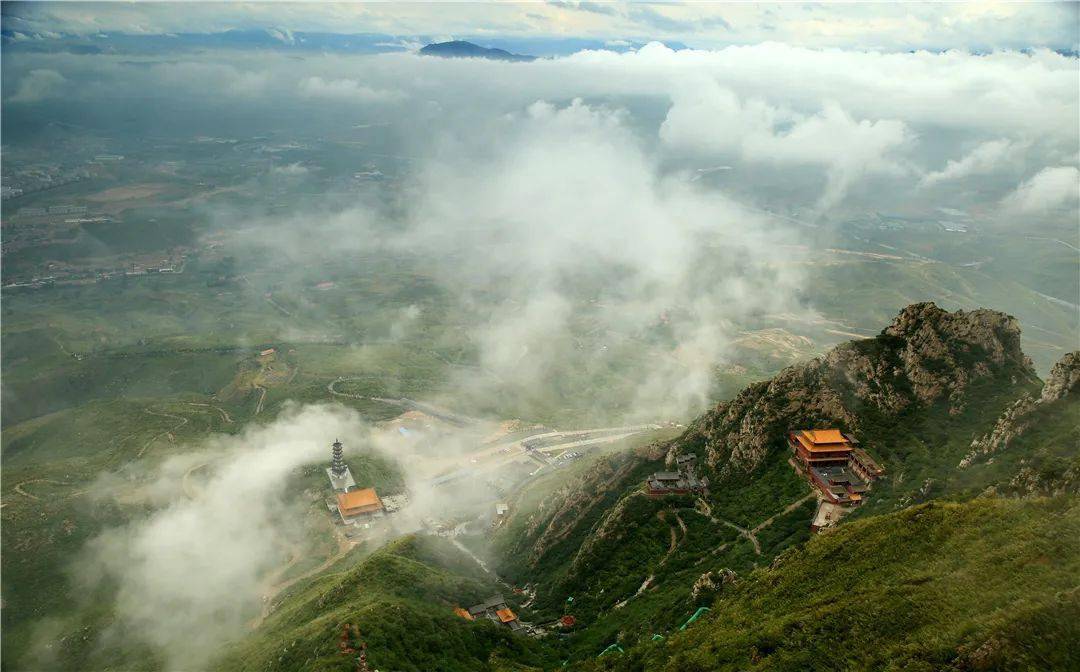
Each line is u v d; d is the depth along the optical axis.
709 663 148.00
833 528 184.88
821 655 130.88
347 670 179.38
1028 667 102.38
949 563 138.12
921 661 113.56
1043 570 122.44
